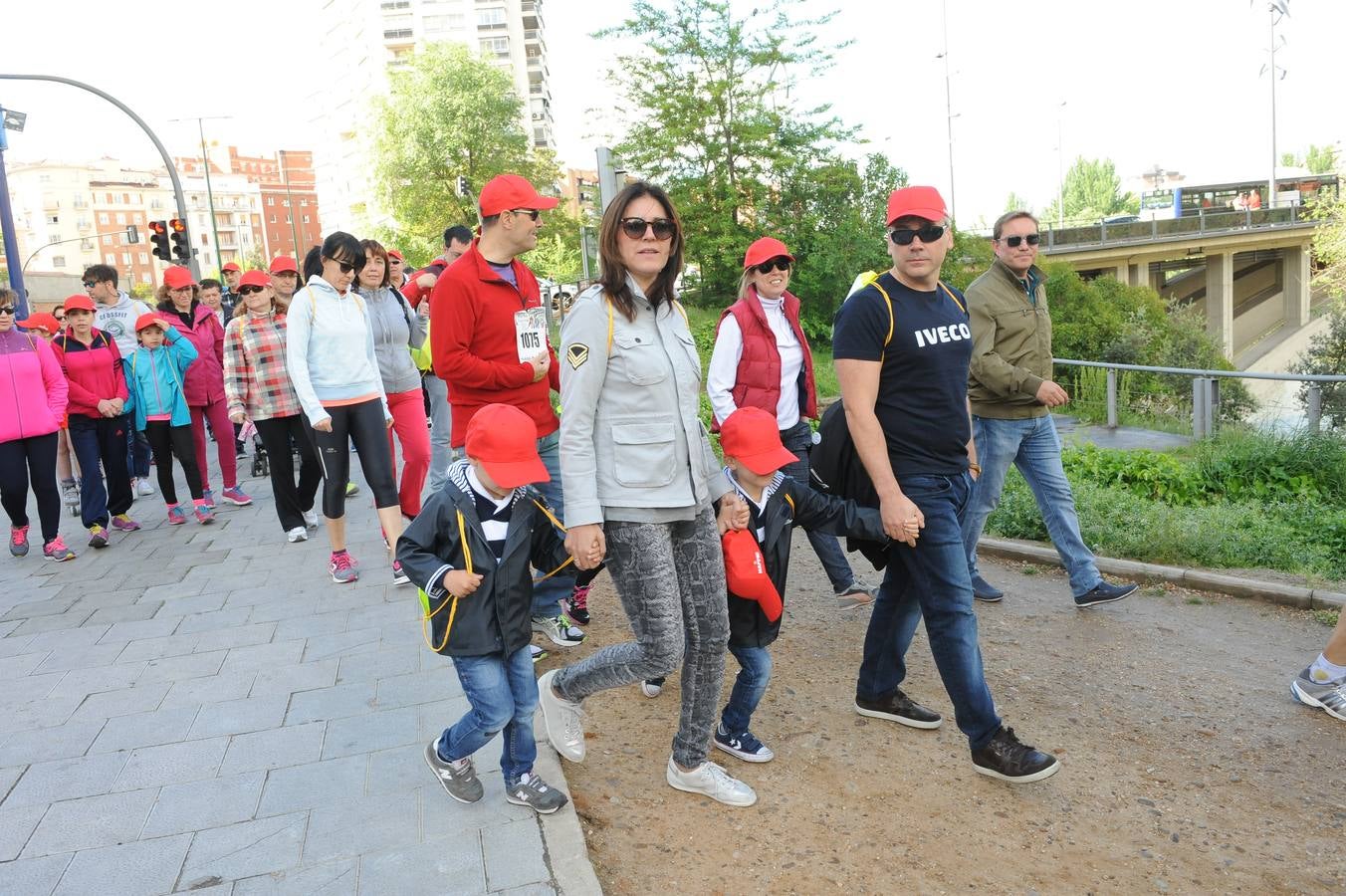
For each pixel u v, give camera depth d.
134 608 5.61
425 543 2.96
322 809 3.29
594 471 2.95
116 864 3.01
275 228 146.38
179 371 7.65
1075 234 41.62
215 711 4.12
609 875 2.96
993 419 4.91
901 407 3.34
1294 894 2.89
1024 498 6.75
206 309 8.34
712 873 2.97
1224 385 12.77
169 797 3.40
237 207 143.25
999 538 6.48
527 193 4.12
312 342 5.44
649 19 21.31
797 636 4.93
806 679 4.40
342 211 103.56
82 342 7.20
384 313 6.09
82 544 7.31
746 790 3.35
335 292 5.50
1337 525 6.85
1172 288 57.91
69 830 3.21
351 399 5.56
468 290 4.08
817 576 5.94
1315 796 3.41
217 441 8.41
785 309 4.95
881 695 3.94
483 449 2.86
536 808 3.21
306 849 3.05
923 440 3.34
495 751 3.68
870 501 3.49
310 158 149.00
